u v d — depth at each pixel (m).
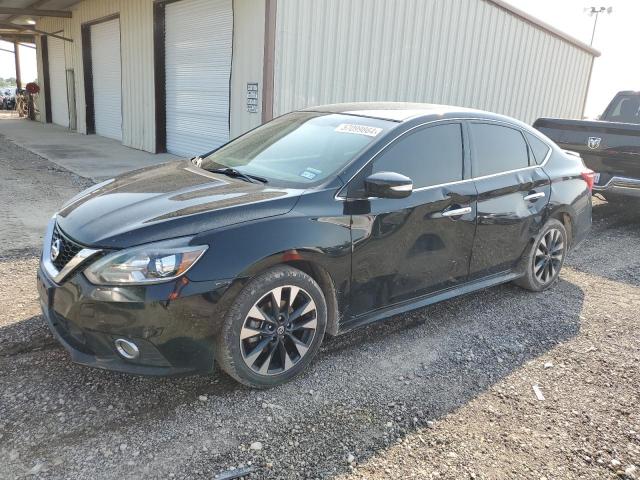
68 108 20.45
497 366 3.62
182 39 11.96
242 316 2.95
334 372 3.42
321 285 3.37
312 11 8.92
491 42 12.22
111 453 2.58
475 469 2.63
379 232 3.45
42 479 2.40
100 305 2.73
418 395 3.22
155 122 13.19
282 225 3.04
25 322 3.78
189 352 2.84
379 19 9.82
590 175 5.36
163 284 2.71
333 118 4.16
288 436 2.78
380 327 4.11
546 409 3.17
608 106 9.33
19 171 10.05
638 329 4.34
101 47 16.67
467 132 4.16
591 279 5.54
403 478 2.54
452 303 4.66
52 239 3.22
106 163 11.44
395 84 10.50
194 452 2.62
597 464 2.72
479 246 4.18
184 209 3.00
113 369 2.80
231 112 10.33
